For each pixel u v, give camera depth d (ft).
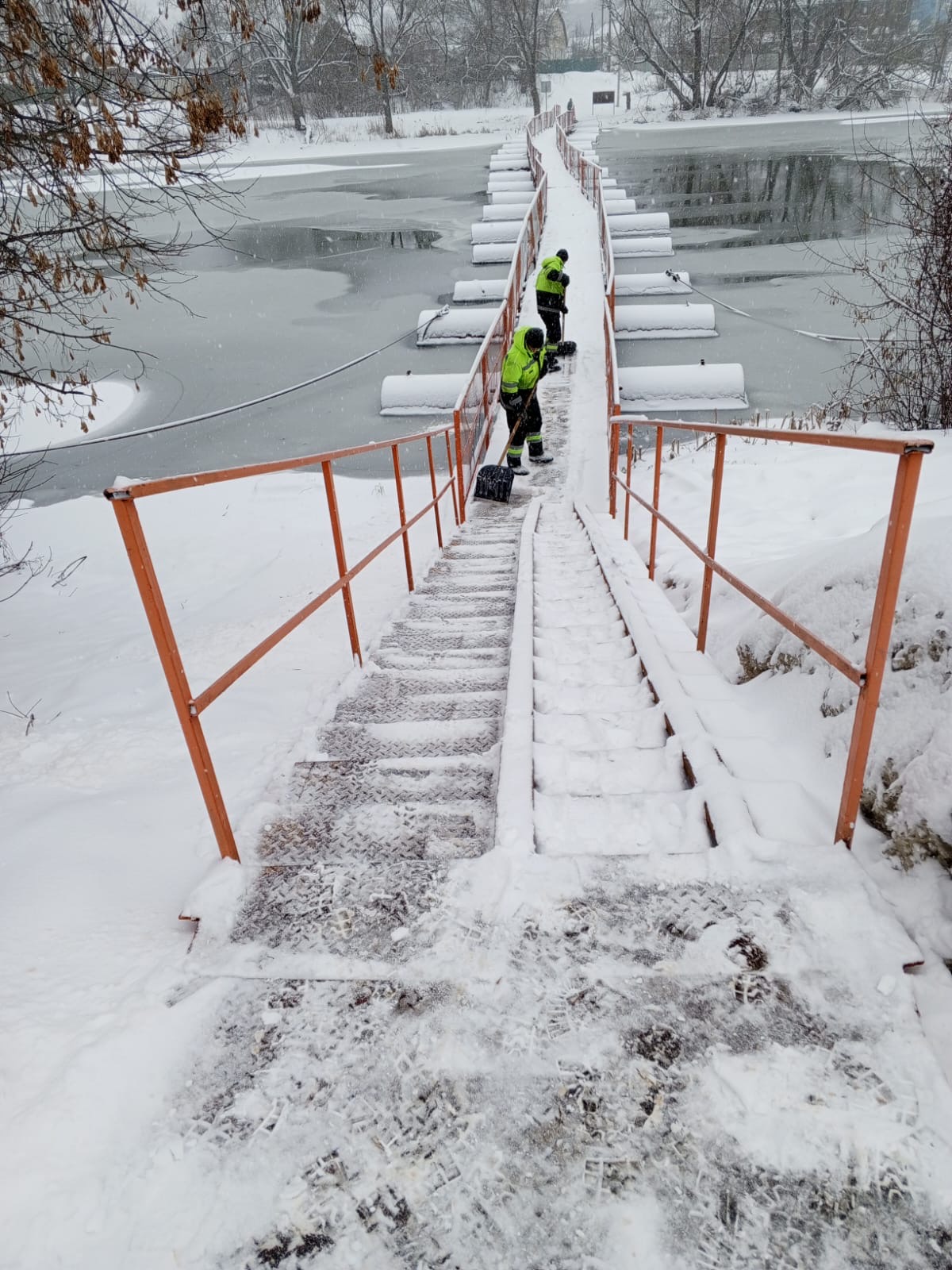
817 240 65.26
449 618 14.70
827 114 142.61
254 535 29.19
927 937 5.24
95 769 9.71
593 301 53.83
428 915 5.68
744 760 7.25
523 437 31.83
